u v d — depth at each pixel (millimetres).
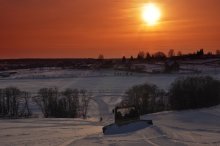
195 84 92750
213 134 32656
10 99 117062
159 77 192000
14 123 64250
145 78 192625
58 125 58125
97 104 117125
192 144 25859
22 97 122688
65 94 117000
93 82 188625
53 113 108562
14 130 44750
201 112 76875
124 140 27609
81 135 34062
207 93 91438
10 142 29344
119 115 36844
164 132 31297
